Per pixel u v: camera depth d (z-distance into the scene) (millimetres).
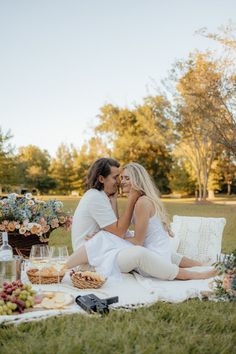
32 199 5023
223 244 8422
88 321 2885
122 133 39375
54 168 48812
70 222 5168
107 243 4242
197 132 26016
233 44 19016
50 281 3822
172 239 5246
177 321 2977
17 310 3047
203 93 19391
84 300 3211
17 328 2773
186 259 4711
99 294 3580
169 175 43062
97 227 4484
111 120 39219
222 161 31156
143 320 2893
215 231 5211
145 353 2395
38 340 2537
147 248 4406
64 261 3906
